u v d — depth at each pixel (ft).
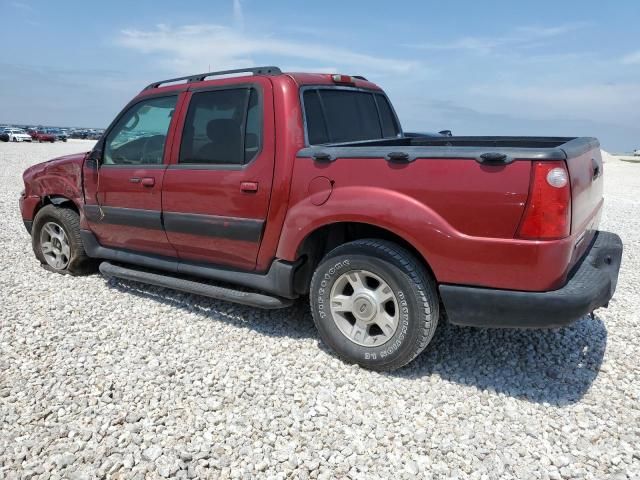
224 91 13.16
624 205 41.06
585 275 10.45
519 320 9.90
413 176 10.34
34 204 18.80
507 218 9.54
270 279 12.66
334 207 11.19
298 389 10.80
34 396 10.48
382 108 16.63
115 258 16.31
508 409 10.09
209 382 11.01
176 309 15.16
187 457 8.67
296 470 8.42
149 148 14.80
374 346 11.23
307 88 12.78
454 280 10.19
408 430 9.45
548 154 9.24
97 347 12.71
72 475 8.27
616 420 9.77
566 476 8.29
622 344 12.93
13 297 16.11
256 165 12.37
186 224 13.84
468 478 8.29
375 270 10.87
